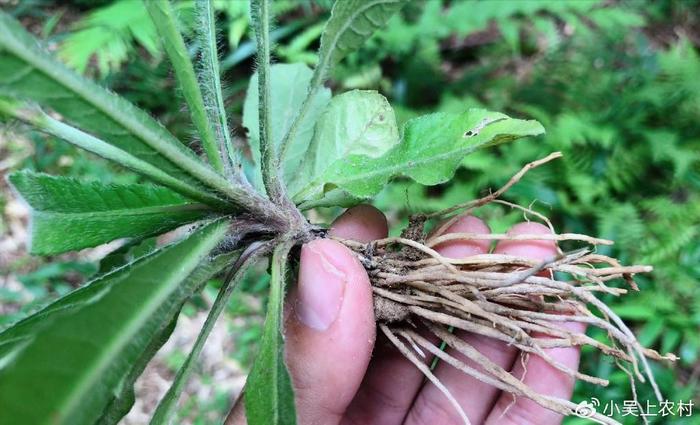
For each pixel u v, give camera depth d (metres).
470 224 0.13
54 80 0.07
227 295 0.10
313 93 0.10
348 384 0.11
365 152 0.12
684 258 0.25
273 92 0.13
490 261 0.11
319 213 0.28
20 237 0.30
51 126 0.09
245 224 0.10
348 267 0.10
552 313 0.12
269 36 0.10
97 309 0.06
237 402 0.11
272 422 0.09
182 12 0.19
